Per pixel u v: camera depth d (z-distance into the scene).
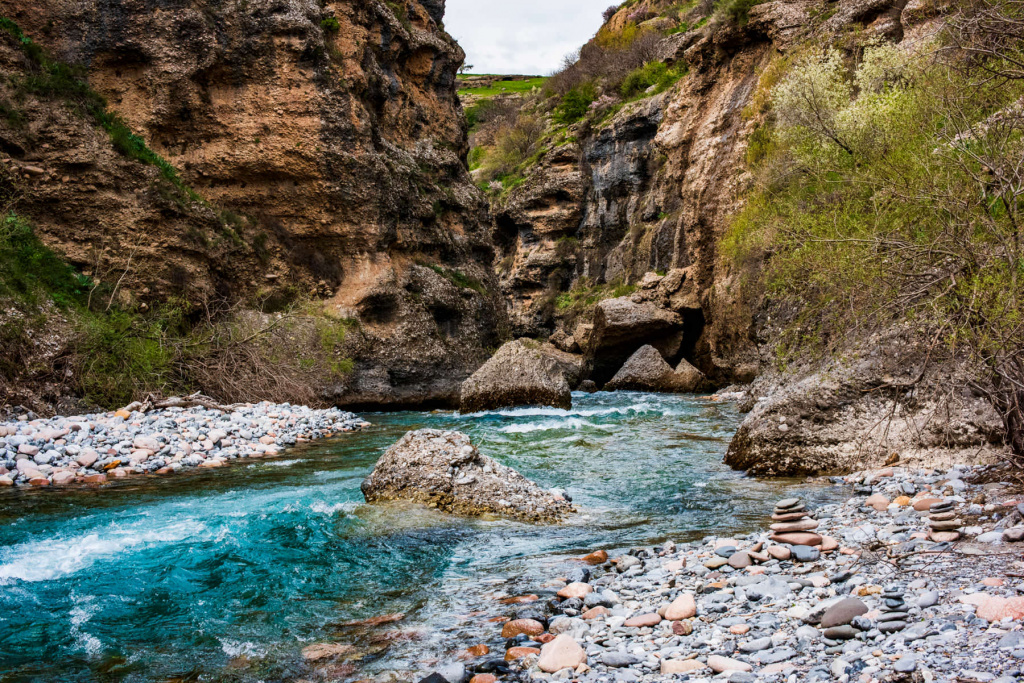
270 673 3.86
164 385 14.24
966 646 3.16
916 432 7.71
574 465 9.62
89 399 12.82
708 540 5.81
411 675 3.74
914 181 7.30
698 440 11.53
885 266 6.97
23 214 15.00
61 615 4.78
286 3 18.72
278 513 7.21
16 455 9.68
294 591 5.20
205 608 4.89
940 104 7.93
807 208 11.43
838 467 8.12
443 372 20.25
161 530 6.68
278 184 18.84
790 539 5.30
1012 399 6.10
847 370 8.70
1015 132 6.32
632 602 4.58
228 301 17.48
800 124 13.98
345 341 18.06
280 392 15.97
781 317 15.77
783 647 3.57
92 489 8.63
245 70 18.52
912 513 5.68
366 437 12.94
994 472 6.36
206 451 11.02
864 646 3.40
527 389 16.67
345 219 19.34
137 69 17.86
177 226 16.83
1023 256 5.62
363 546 6.20
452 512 7.11
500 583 5.22
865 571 4.50
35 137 15.42
